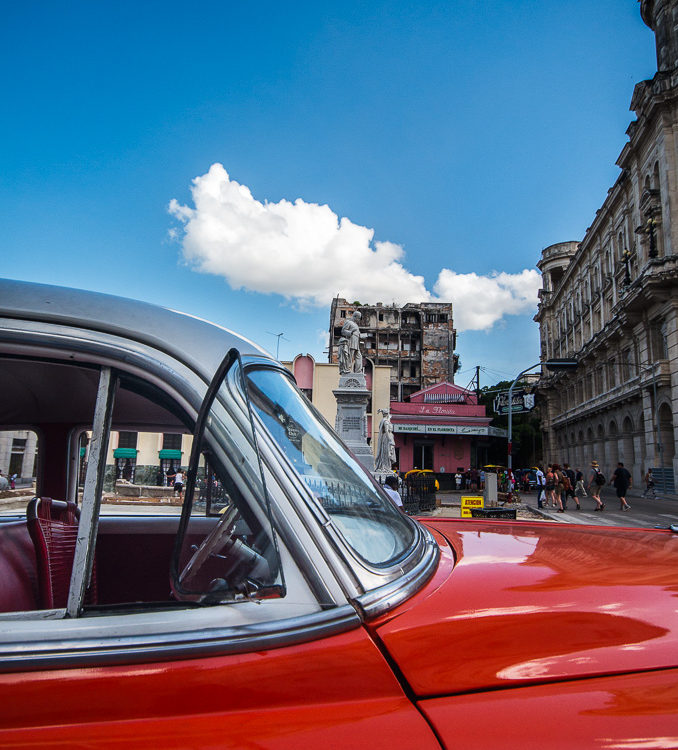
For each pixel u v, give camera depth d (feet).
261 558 3.45
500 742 2.63
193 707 2.77
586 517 64.18
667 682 3.13
